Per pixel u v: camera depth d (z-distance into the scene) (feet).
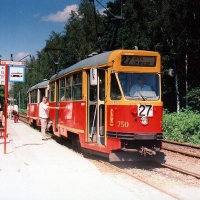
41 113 58.44
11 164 35.37
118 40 130.72
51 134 71.82
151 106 35.83
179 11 94.79
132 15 108.37
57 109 57.82
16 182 27.99
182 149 52.47
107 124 37.04
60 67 157.89
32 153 42.96
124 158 36.45
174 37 96.63
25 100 289.12
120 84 36.11
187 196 25.85
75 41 156.35
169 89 109.19
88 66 40.65
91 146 39.75
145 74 36.86
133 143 36.24
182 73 105.50
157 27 101.19
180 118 68.18
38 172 31.81
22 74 41.37
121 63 36.32
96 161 40.01
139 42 107.96
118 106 35.83
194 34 95.76
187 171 34.12
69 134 49.39
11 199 23.27
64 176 30.27
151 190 26.21
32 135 66.85
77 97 44.01
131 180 30.01
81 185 27.17
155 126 35.86
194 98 89.20
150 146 36.86
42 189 25.89
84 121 41.11
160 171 35.35
